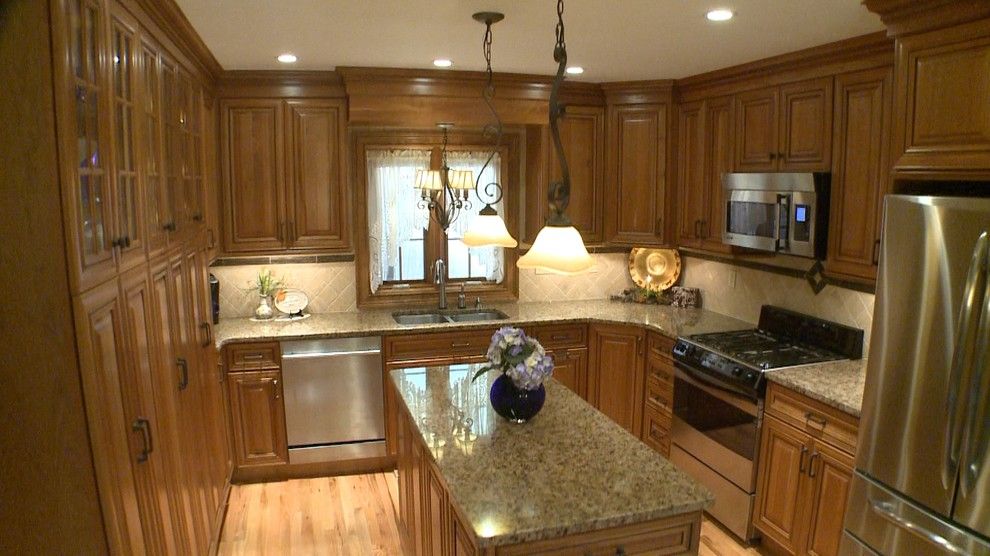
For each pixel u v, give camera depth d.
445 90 4.11
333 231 4.29
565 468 2.16
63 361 1.49
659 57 3.52
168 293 2.38
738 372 3.30
